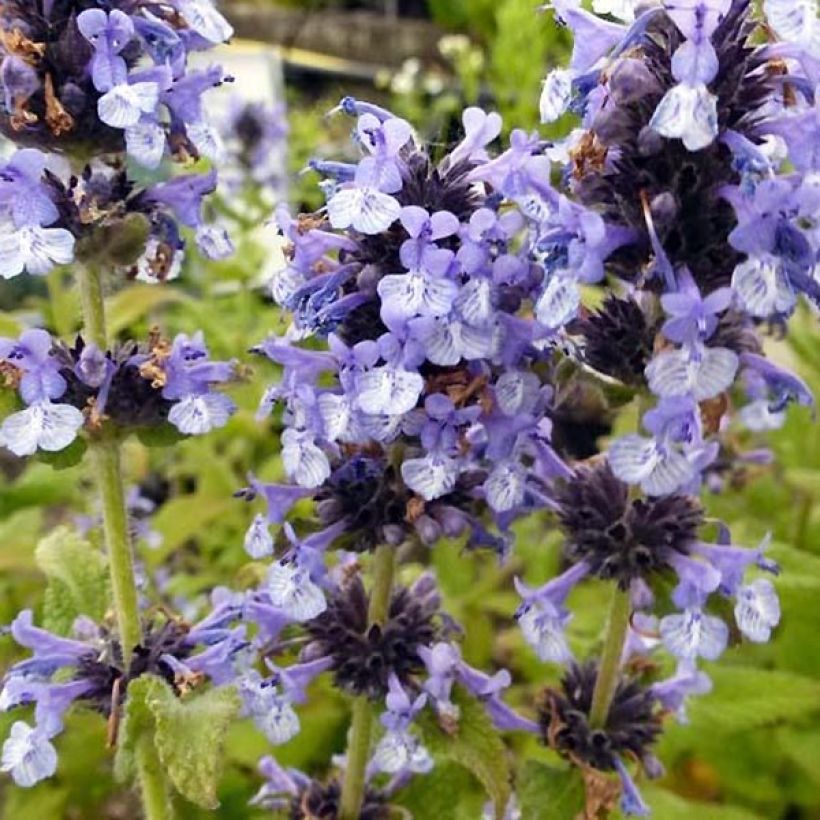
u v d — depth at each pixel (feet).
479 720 0.47
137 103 0.41
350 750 0.51
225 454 0.95
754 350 0.43
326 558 0.58
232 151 1.06
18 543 0.76
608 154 0.39
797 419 0.81
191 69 0.46
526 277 0.39
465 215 0.41
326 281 0.41
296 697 0.48
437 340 0.38
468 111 0.42
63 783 0.74
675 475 0.37
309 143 1.13
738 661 0.73
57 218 0.43
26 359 0.43
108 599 0.53
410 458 0.43
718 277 0.39
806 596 0.58
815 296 0.37
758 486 0.81
